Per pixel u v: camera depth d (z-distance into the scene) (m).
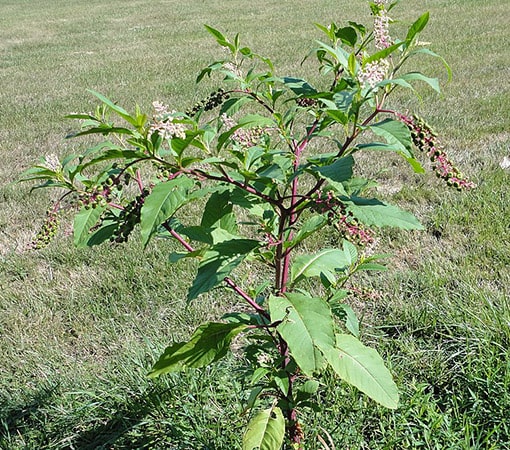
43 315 4.34
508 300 3.92
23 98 11.18
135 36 18.06
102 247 5.13
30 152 7.92
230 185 2.36
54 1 29.42
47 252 5.11
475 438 3.05
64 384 3.63
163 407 3.27
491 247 4.63
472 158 6.32
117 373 3.69
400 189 5.82
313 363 1.91
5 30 20.84
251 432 2.32
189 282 4.55
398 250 4.82
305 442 2.99
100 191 2.00
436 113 7.90
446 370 3.45
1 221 5.79
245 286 4.32
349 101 2.05
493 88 9.00
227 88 10.43
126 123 8.73
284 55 13.22
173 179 1.88
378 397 2.23
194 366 2.21
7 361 3.91
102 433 3.32
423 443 2.96
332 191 2.14
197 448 3.08
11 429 3.41
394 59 8.84
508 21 14.85
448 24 15.01
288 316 2.00
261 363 2.57
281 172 2.09
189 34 17.58
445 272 4.38
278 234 2.31
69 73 13.27
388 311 4.04
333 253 2.53
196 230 2.21
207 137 2.20
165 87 11.02
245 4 23.27
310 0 22.73
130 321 4.23
